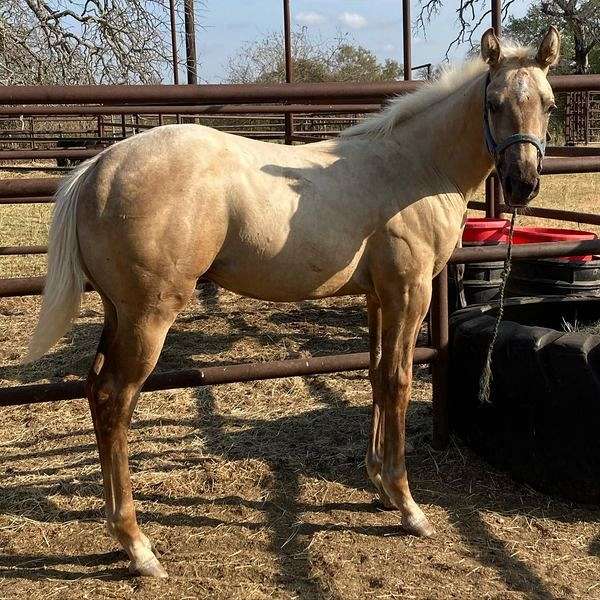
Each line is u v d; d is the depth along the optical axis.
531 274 3.86
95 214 2.18
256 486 3.00
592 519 2.74
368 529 2.68
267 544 2.58
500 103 2.35
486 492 2.95
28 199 5.13
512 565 2.44
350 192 2.44
